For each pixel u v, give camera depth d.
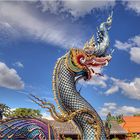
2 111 10.80
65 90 11.11
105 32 12.07
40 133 10.37
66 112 10.95
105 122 11.37
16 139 10.05
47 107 10.65
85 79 11.68
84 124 10.86
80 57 11.40
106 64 11.87
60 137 10.82
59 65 11.27
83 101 11.12
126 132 44.91
